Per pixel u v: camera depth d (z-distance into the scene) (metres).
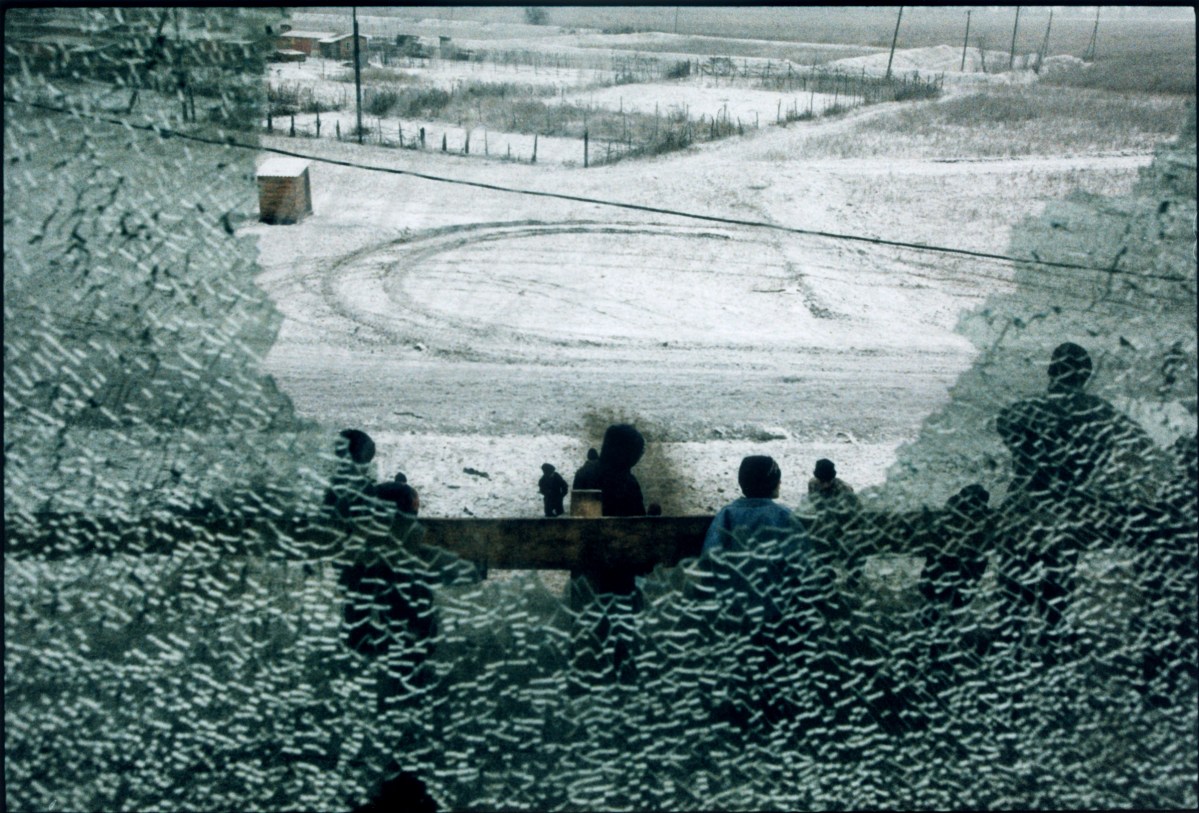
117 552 10.56
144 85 10.59
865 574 11.01
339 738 10.60
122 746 10.54
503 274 34.28
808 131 64.38
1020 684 10.83
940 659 10.86
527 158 54.34
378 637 10.72
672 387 24.88
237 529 10.62
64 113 10.52
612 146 58.38
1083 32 107.44
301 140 54.03
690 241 39.44
